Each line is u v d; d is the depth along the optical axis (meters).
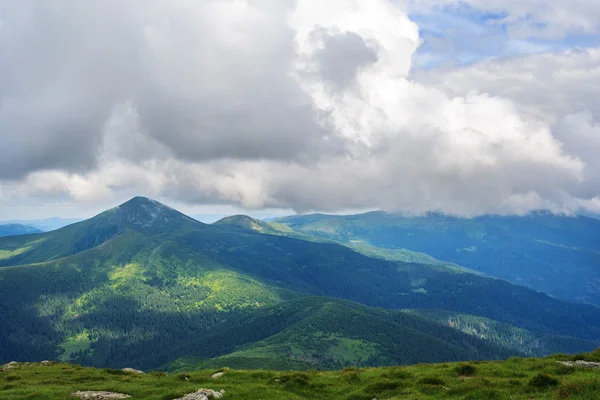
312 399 53.06
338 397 53.12
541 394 41.25
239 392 52.75
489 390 44.47
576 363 58.69
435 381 53.12
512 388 45.78
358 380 60.72
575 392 38.94
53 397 52.53
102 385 61.69
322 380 61.62
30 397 52.91
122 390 56.25
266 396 51.56
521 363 63.88
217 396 50.41
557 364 58.78
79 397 53.09
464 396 44.88
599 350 63.84
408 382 54.78
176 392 50.88
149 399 50.12
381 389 53.09
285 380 61.56
